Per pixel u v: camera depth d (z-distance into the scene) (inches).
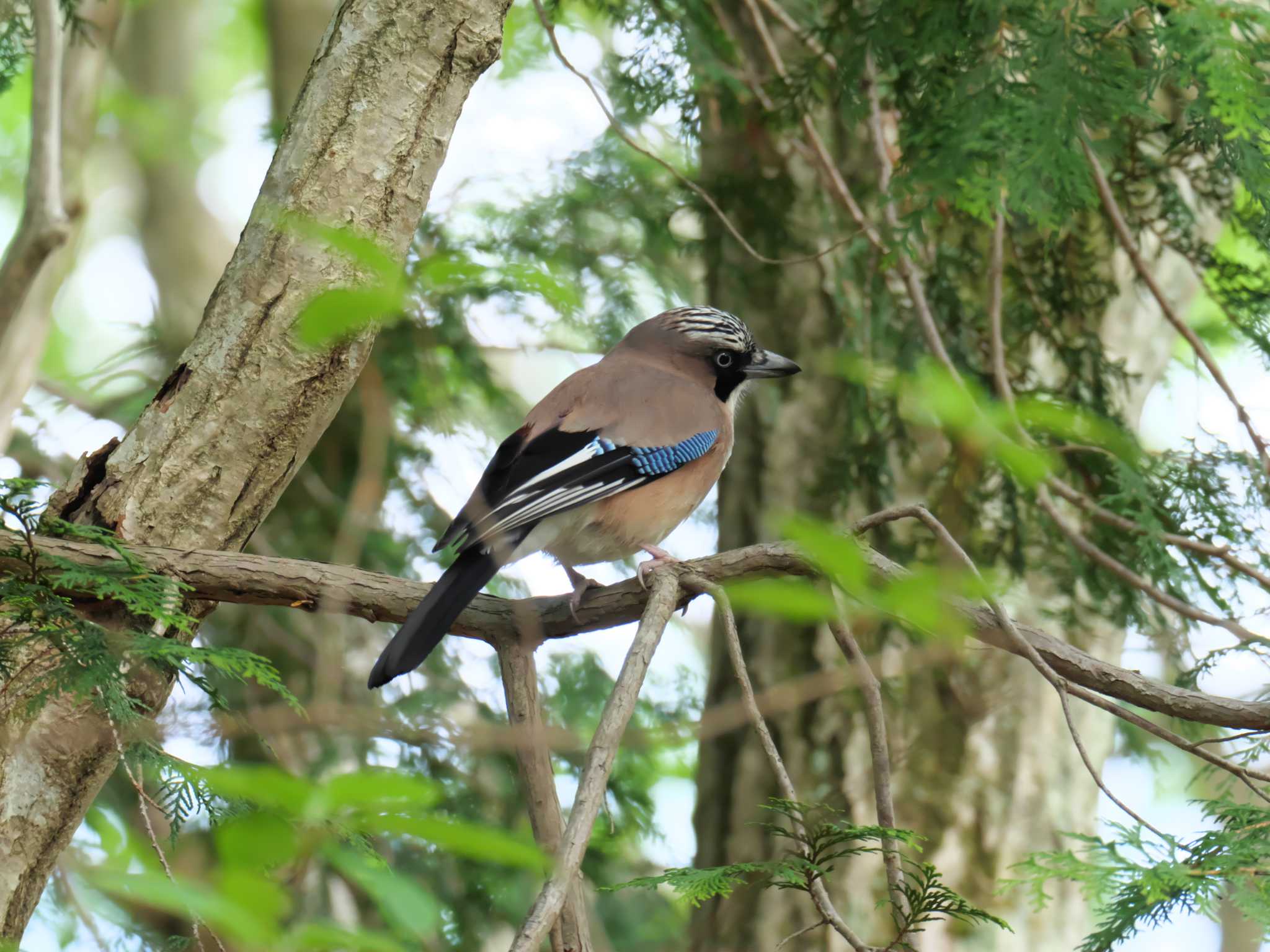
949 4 298.5
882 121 388.5
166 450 227.8
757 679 398.6
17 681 208.4
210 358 227.9
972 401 203.6
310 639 449.1
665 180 478.3
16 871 209.5
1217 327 477.7
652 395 322.7
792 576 225.3
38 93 307.3
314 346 109.8
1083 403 362.6
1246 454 343.6
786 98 353.4
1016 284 380.2
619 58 420.2
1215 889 179.9
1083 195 265.7
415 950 206.8
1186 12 254.4
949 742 385.4
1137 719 206.1
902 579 188.5
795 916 380.8
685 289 501.4
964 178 280.1
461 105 231.5
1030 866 193.9
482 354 432.8
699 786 411.8
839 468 382.0
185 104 734.5
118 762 213.9
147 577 203.2
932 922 373.1
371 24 225.6
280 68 577.6
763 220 412.5
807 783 388.8
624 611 253.1
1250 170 267.3
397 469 452.4
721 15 399.2
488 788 409.1
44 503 217.2
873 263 369.7
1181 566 343.0
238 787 92.7
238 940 95.9
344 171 224.1
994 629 219.9
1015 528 360.2
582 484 304.7
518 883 384.8
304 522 444.5
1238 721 212.7
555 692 457.4
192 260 681.0
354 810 96.3
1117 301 399.2
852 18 331.3
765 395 414.9
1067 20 269.7
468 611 240.7
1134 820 198.5
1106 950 193.5
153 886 91.8
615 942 430.0
